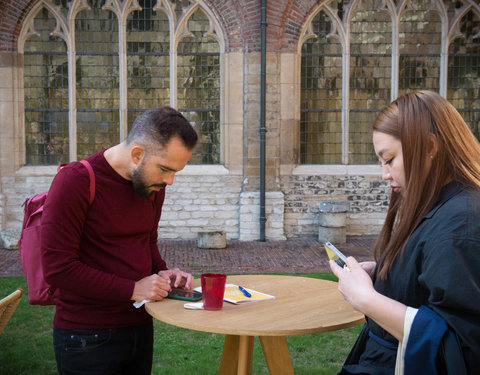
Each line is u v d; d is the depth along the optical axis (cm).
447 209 152
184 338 488
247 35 1069
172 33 1084
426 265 150
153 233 253
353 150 1130
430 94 166
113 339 216
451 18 1111
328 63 1111
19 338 478
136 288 214
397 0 1102
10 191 1070
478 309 141
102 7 1076
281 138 1091
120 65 1086
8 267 802
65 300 216
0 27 1048
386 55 1116
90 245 215
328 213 1034
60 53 1083
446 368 144
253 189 1088
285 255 913
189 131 202
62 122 1098
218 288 213
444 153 160
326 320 201
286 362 238
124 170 212
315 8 1084
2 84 1059
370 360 181
